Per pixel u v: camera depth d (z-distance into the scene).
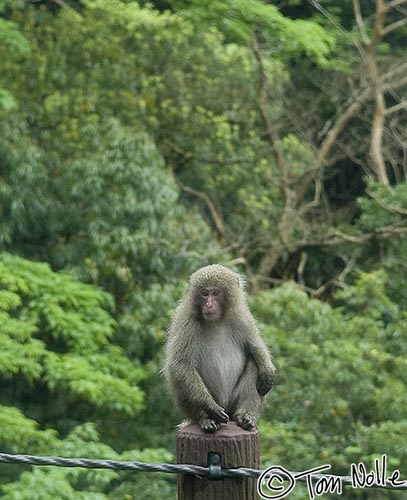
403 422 16.12
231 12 19.75
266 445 15.80
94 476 14.70
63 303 16.80
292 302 18.16
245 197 23.64
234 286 8.26
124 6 22.11
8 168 18.22
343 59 26.98
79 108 20.20
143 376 16.89
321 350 17.08
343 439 16.34
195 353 8.12
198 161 23.73
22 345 15.64
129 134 18.91
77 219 18.53
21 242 18.78
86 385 15.41
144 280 18.53
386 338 18.16
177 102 22.72
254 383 8.22
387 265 21.52
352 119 28.03
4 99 17.58
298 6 28.70
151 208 18.20
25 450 14.84
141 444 17.38
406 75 26.52
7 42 19.16
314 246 24.14
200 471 6.10
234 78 23.38
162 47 22.36
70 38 21.39
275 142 24.41
